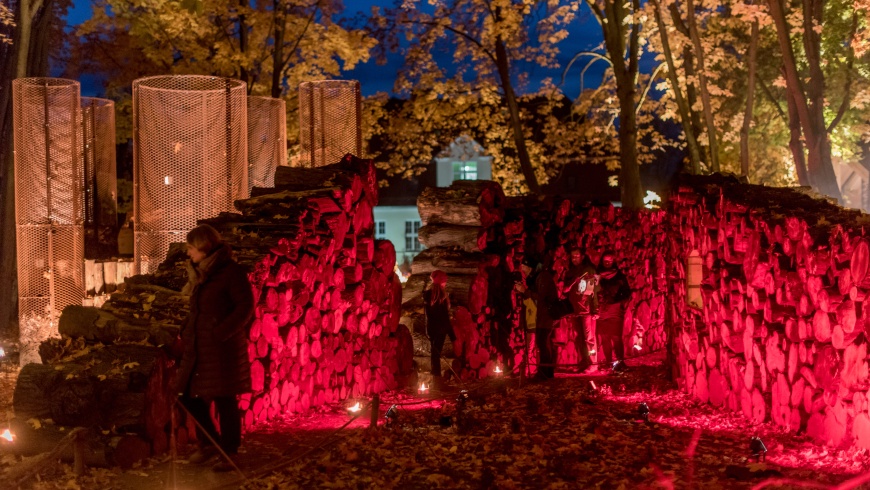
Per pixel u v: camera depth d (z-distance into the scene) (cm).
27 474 543
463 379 1238
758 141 3141
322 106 1451
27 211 1250
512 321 1410
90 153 1600
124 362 639
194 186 1252
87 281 1399
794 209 853
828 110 2716
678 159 4550
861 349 637
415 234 4778
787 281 748
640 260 1788
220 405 659
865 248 617
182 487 590
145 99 1245
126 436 623
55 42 2411
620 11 2458
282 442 744
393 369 1153
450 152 3953
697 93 2542
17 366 1255
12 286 1558
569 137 3219
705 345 996
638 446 742
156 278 782
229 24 2470
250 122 1533
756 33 2131
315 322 920
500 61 2869
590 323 1493
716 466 664
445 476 630
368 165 1094
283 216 888
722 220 936
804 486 583
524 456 692
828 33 2512
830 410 688
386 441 737
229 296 644
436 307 1159
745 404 862
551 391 1109
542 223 1492
